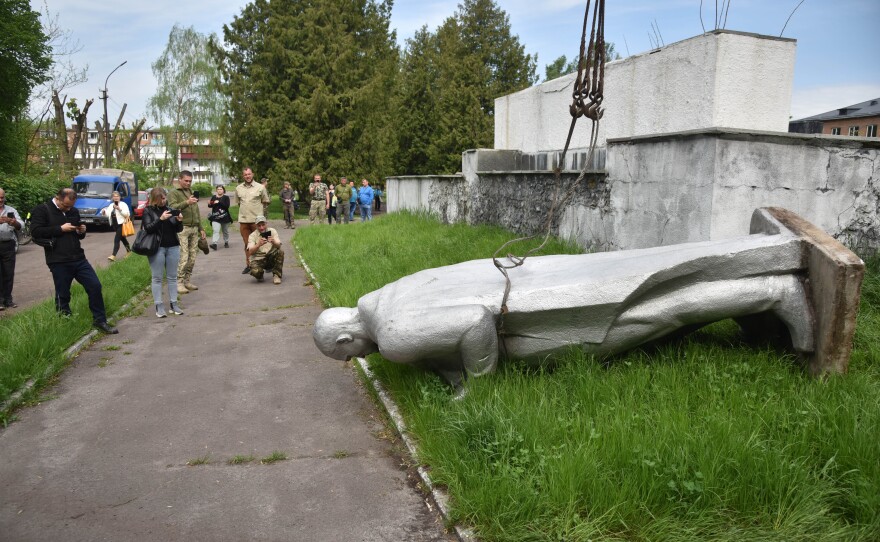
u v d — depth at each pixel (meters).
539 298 4.58
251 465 4.23
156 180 54.22
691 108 8.38
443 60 40.78
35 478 4.11
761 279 4.52
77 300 8.66
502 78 41.09
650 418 3.83
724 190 6.47
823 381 4.25
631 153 7.87
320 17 31.44
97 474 4.14
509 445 3.64
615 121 10.05
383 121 34.88
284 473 4.11
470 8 40.78
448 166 38.81
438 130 39.91
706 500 3.15
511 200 11.70
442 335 4.41
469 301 4.61
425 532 3.39
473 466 3.62
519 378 4.53
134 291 10.23
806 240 4.48
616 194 8.24
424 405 4.45
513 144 13.88
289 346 7.15
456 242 11.28
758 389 4.29
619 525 3.11
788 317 4.52
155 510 3.68
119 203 14.77
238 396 5.58
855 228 6.87
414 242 12.37
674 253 4.68
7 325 7.12
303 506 3.69
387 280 8.62
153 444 4.61
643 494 3.19
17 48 22.98
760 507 3.13
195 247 10.78
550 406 4.10
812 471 3.38
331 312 5.24
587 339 4.68
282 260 11.29
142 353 7.00
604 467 3.38
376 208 34.78
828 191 6.76
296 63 30.70
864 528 2.95
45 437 4.76
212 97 46.06
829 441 3.54
